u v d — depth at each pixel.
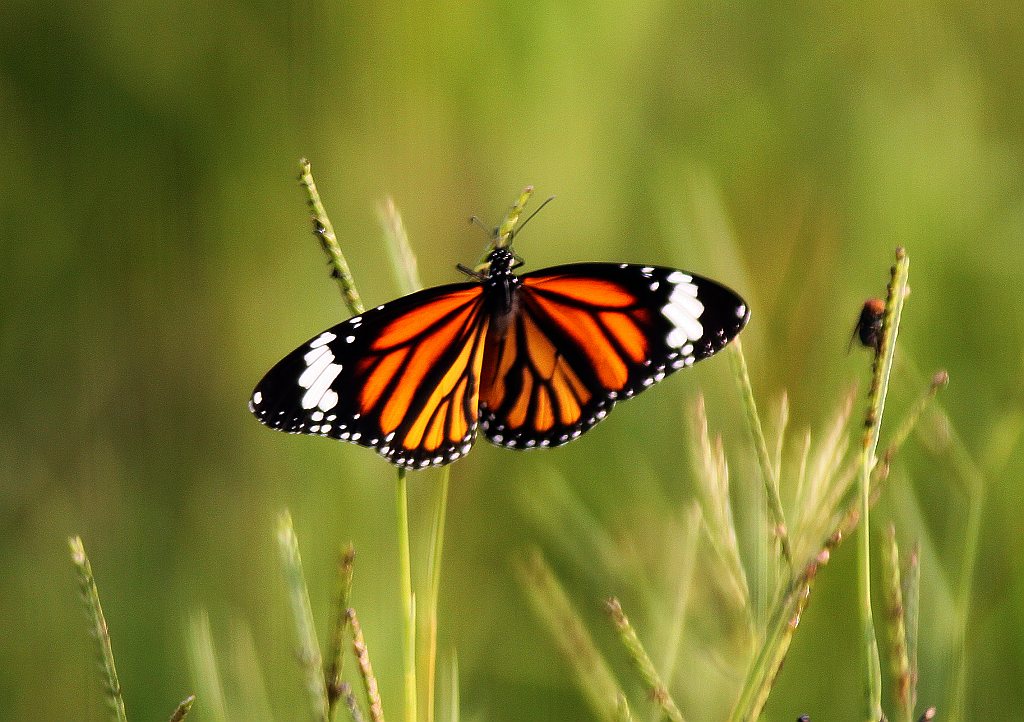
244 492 1.39
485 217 1.40
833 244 1.35
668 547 1.28
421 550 1.31
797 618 1.21
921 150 1.39
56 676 1.39
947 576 1.29
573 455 1.35
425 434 1.27
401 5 1.39
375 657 1.28
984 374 1.34
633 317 1.28
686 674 1.26
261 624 1.33
